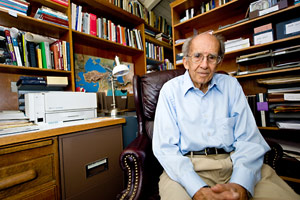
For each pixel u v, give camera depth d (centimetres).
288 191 56
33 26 121
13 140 59
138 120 106
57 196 72
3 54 103
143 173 67
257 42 142
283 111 124
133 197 63
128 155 69
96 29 152
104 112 146
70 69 131
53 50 122
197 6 197
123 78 203
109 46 175
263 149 62
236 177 55
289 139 141
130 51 196
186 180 55
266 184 57
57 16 122
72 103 100
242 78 169
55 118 92
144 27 206
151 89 108
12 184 58
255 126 72
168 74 112
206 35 76
